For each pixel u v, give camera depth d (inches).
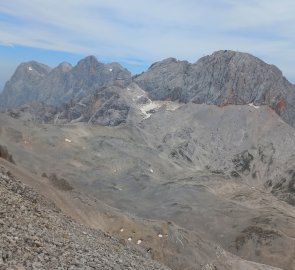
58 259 805.9
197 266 3796.8
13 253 733.3
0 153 2748.5
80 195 3157.0
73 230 1197.7
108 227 3090.6
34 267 714.2
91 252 978.7
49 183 2802.7
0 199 1045.2
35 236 875.4
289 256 6318.9
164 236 3804.1
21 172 2118.6
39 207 1234.0
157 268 1302.9
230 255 4493.1
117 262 1040.8
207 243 4362.7
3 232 808.3
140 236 3533.5
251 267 4345.5
